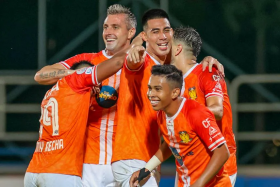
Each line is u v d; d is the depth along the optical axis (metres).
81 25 34.94
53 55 34.72
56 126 14.40
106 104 15.65
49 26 34.81
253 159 34.72
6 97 34.56
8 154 32.66
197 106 13.33
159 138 15.04
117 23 16.20
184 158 13.80
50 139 14.52
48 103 14.59
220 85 14.66
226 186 14.04
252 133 30.86
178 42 15.01
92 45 34.16
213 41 35.81
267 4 35.53
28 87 34.88
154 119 14.67
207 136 13.15
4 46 35.25
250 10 35.66
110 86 15.72
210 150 13.27
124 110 14.78
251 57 35.69
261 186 24.12
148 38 15.04
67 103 14.38
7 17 35.25
